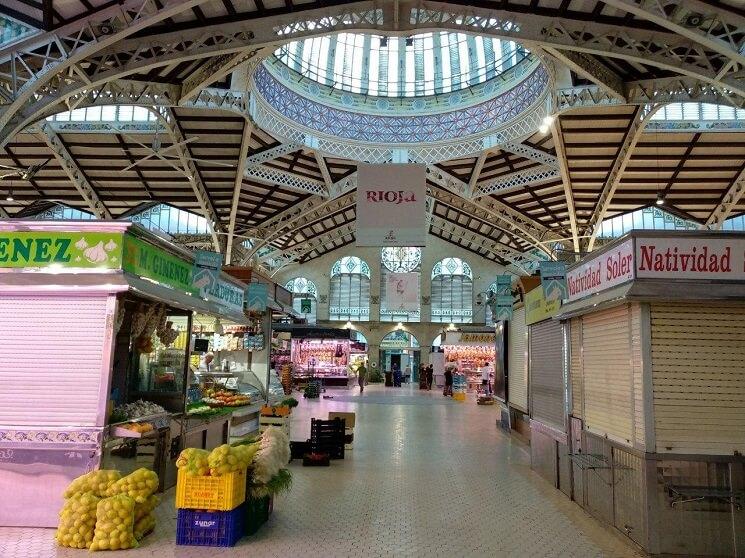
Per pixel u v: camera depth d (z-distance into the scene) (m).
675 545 4.30
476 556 4.34
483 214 25.09
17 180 20.89
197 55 10.73
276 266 33.97
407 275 23.38
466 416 15.29
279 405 10.27
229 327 11.20
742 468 4.35
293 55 18.59
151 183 21.38
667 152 17.91
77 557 4.07
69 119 16.81
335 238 32.75
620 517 4.84
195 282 6.71
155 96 13.75
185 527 4.44
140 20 9.06
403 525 5.10
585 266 5.94
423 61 20.27
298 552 4.32
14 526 4.71
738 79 10.02
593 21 10.35
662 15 8.73
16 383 4.88
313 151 19.70
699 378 4.50
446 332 27.61
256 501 4.82
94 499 4.39
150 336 6.42
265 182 21.17
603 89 13.32
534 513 5.59
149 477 4.63
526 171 20.58
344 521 5.18
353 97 20.48
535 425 7.75
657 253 4.64
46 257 4.98
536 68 16.25
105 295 4.97
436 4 10.41
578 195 21.55
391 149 20.52
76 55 9.21
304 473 7.37
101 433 4.78
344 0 10.41
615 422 5.09
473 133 19.39
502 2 10.25
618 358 5.07
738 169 18.94
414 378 35.84
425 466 8.00
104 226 5.01
